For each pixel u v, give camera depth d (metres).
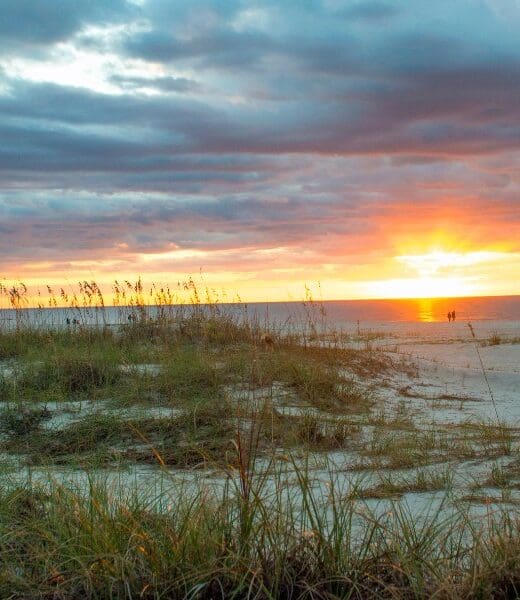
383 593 3.35
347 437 7.96
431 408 10.73
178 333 14.11
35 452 7.25
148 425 7.93
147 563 3.50
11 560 3.69
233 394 9.41
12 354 13.03
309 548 3.56
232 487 5.19
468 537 4.27
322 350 14.34
